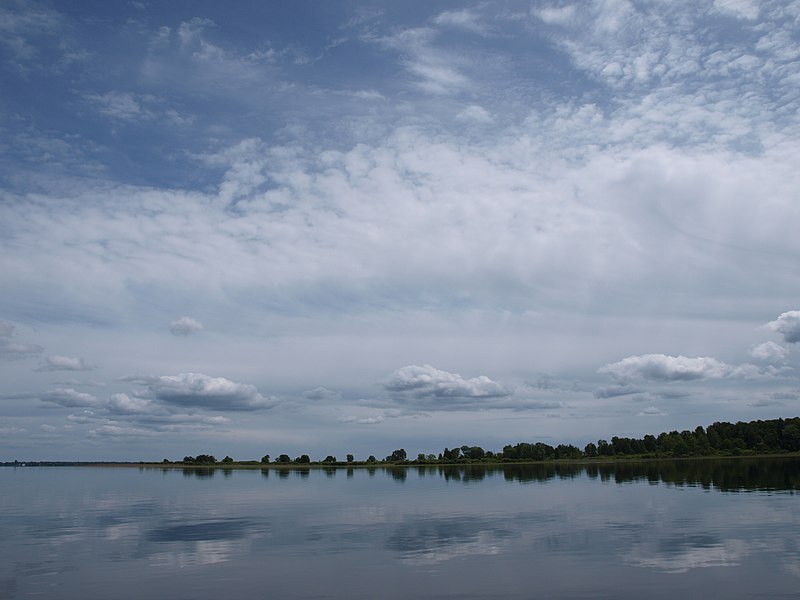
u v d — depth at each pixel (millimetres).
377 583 27438
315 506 64000
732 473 112562
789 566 28844
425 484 105250
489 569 29781
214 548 37344
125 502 73938
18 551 36969
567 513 51969
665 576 27406
